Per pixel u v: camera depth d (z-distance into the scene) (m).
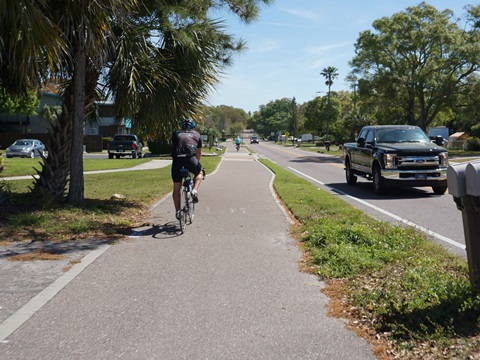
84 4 8.01
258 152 56.78
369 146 15.42
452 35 41.16
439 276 5.21
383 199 13.55
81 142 10.16
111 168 25.03
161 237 7.86
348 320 4.41
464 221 4.49
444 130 67.75
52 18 8.23
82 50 9.53
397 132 15.59
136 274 5.82
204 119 11.24
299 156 45.59
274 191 14.45
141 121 10.63
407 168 13.85
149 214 10.09
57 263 6.23
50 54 7.46
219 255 6.73
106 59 9.45
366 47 44.16
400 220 9.91
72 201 10.15
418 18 42.66
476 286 4.43
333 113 100.50
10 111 39.91
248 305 4.81
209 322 4.39
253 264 6.29
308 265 6.21
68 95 10.37
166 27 9.93
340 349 3.83
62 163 10.45
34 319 4.44
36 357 3.71
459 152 47.41
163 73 9.86
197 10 10.03
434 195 14.34
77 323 4.35
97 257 6.54
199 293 5.16
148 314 4.57
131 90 9.48
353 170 17.28
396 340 3.86
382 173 13.95
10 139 47.25
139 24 9.93
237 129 174.62
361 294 4.88
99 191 13.98
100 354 3.76
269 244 7.41
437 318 4.06
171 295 5.10
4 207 9.26
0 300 4.91
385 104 45.91
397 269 5.70
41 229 7.96
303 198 12.20
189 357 3.72
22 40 7.09
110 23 9.12
